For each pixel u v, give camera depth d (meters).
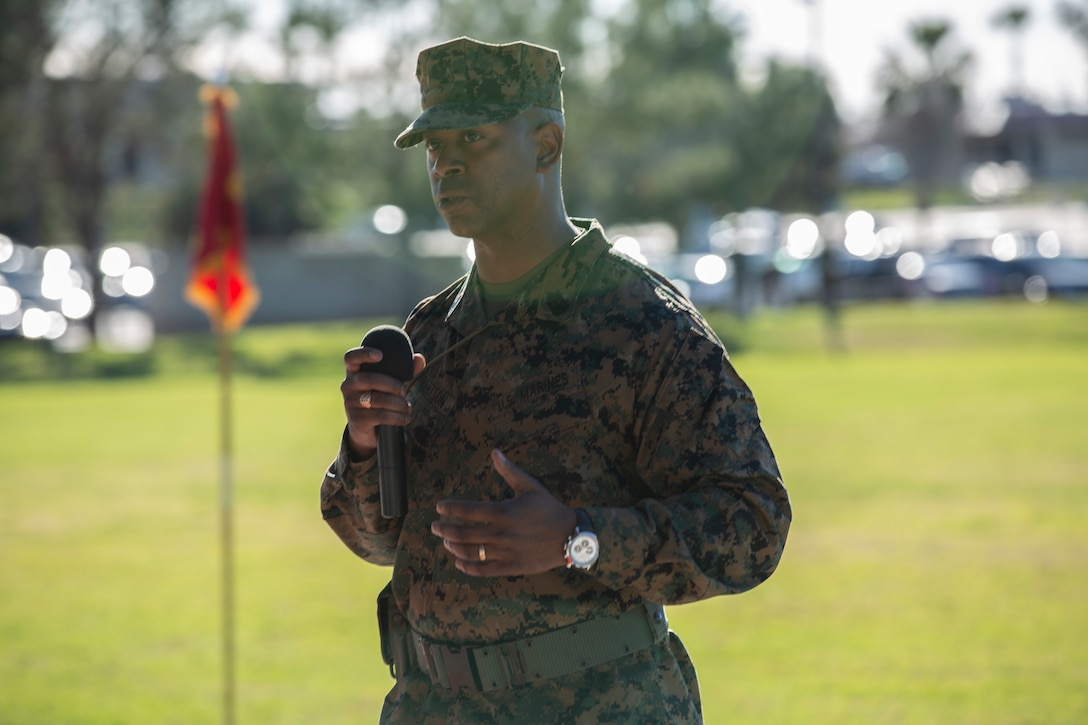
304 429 22.61
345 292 46.28
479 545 3.06
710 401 3.31
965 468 16.81
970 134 110.00
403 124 35.44
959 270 50.56
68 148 38.44
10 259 46.03
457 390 3.55
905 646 9.12
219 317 9.87
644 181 42.53
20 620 10.41
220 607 10.75
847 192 104.38
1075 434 19.70
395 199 36.72
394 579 3.66
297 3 34.41
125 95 38.16
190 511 15.18
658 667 3.46
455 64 3.43
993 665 8.63
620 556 3.11
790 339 37.31
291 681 8.67
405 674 3.68
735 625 9.82
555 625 3.37
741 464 3.27
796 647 9.18
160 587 11.51
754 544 3.24
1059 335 37.28
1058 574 11.17
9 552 13.10
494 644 3.40
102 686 8.60
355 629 10.01
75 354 36.59
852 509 14.25
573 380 3.38
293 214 48.62
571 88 36.56
